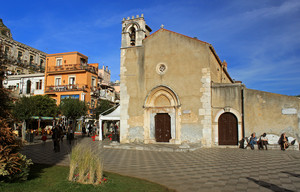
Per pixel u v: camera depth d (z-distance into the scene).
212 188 7.82
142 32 23.44
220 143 20.41
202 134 20.12
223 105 20.52
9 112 8.75
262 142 18.45
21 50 50.00
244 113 19.81
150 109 22.03
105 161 13.30
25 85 46.31
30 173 9.57
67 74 45.25
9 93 9.14
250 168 10.87
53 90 44.16
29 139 24.08
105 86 53.62
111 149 18.91
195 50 21.23
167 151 17.39
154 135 21.75
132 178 9.20
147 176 9.67
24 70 50.09
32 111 25.03
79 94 42.78
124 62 23.34
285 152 16.64
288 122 18.81
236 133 20.12
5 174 7.31
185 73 21.27
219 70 26.81
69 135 23.59
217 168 10.98
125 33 23.83
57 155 15.70
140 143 21.38
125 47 23.45
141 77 22.62
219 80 26.55
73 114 34.12
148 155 15.46
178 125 20.78
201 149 18.55
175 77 21.52
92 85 46.84
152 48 22.67
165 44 22.28
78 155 8.71
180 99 21.09
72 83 45.34
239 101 20.19
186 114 20.75
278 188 7.64
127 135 22.28
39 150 18.50
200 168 11.05
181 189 7.77
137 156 15.06
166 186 8.13
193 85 20.91
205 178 9.13
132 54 23.22
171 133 21.14
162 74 21.95
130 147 18.91
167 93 21.66
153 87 22.00
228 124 20.44
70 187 7.42
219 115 20.53
